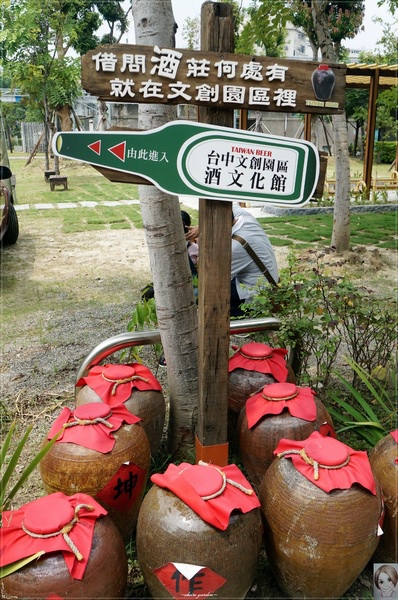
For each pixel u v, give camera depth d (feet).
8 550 5.55
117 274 22.31
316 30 22.85
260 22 21.02
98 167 6.73
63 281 21.39
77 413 7.45
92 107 90.53
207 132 6.92
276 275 12.66
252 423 8.06
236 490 6.25
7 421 11.25
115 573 5.82
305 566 6.24
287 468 6.55
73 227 31.91
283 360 9.46
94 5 72.18
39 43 50.03
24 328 16.47
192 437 9.43
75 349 14.88
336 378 12.60
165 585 5.99
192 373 9.23
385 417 10.66
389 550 6.99
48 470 7.10
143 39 8.13
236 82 6.82
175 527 5.93
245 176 7.17
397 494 6.79
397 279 21.17
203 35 6.89
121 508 7.22
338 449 6.54
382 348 11.91
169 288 8.84
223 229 7.36
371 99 42.11
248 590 6.61
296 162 7.29
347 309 11.05
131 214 36.32
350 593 7.07
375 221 34.45
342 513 6.09
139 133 6.75
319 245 26.84
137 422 7.66
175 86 6.69
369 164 43.45
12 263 24.22
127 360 13.41
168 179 6.95
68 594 5.45
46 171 55.57
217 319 7.64
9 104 101.09
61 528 5.69
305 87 7.03
